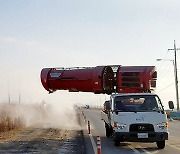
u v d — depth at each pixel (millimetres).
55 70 28609
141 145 18062
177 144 18672
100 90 26156
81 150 16250
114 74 25750
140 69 25031
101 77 25859
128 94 17797
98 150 11023
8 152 15562
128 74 25125
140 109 16938
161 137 16172
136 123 16172
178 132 27469
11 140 21047
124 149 16578
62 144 18828
